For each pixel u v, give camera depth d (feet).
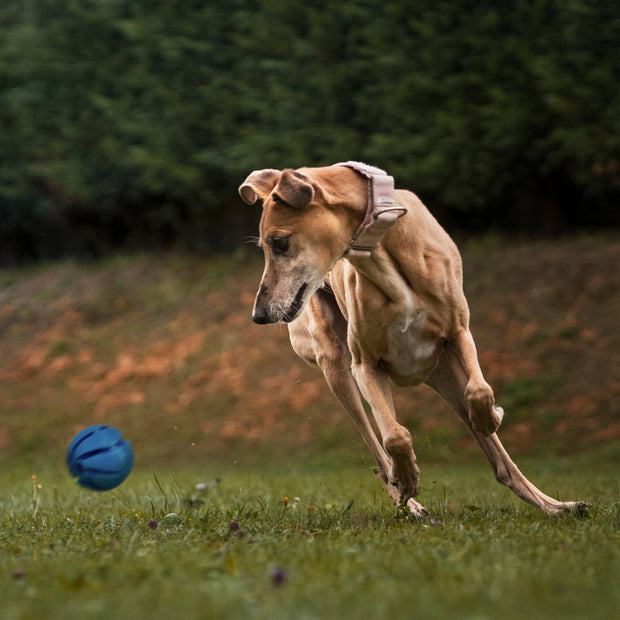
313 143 50.08
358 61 49.14
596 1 42.63
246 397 44.60
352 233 15.74
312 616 8.04
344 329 19.97
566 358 39.68
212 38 54.19
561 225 49.16
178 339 50.85
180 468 39.73
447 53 45.93
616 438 35.09
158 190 56.24
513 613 8.22
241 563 11.09
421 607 8.38
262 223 15.47
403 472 16.33
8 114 62.49
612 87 42.75
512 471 17.47
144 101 56.03
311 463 37.65
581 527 14.57
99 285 58.65
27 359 53.67
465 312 16.93
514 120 44.65
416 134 47.34
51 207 61.93
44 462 43.83
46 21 61.57
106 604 8.83
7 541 14.40
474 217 51.16
